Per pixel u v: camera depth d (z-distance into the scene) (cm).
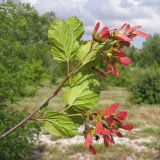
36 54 3244
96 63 147
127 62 138
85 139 139
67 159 1289
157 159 1333
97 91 150
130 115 2127
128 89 3055
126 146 1436
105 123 137
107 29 138
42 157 1278
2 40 1031
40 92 2658
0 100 1020
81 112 149
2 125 944
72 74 147
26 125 977
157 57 5041
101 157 1317
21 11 1097
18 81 1037
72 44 148
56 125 145
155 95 2591
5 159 969
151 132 1712
